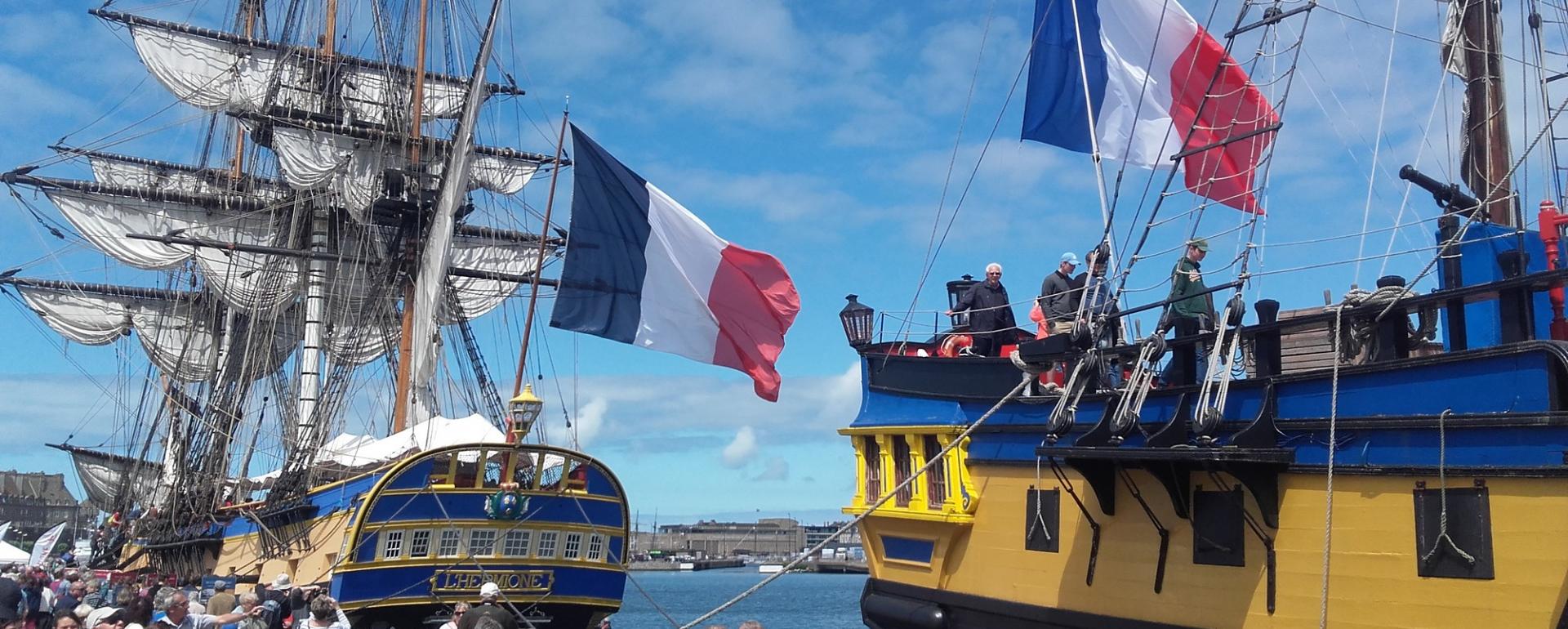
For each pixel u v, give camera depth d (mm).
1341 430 11992
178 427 50312
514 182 54938
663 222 25094
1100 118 19250
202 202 54250
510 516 25516
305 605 23594
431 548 24906
